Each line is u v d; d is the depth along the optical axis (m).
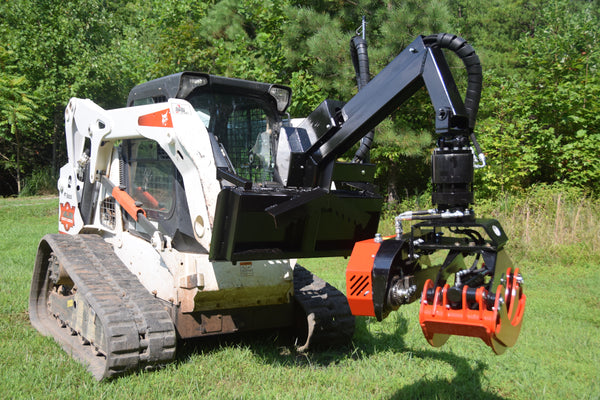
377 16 12.30
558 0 19.50
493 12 28.75
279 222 3.90
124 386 4.30
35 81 23.61
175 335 4.63
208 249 4.40
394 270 3.15
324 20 12.65
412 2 11.53
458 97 3.15
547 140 13.06
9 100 20.98
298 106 12.85
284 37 13.52
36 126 23.92
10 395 4.07
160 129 4.61
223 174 4.22
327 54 12.16
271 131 5.33
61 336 5.58
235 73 13.41
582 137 13.04
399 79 3.41
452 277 7.20
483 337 2.70
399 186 17.02
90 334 5.02
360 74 3.91
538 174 13.70
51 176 24.70
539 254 9.80
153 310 4.70
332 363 4.94
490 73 15.60
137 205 5.17
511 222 10.82
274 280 4.90
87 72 23.91
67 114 6.25
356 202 4.36
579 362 5.01
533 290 7.92
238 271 4.72
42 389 4.24
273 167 5.29
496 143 12.75
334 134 3.85
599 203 11.58
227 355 5.09
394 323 6.24
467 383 4.45
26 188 23.77
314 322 5.23
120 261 5.46
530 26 29.08
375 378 4.55
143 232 5.21
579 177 12.92
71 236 5.86
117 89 25.36
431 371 4.75
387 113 3.68
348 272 3.17
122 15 31.42
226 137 5.12
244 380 4.56
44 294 6.34
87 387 4.27
